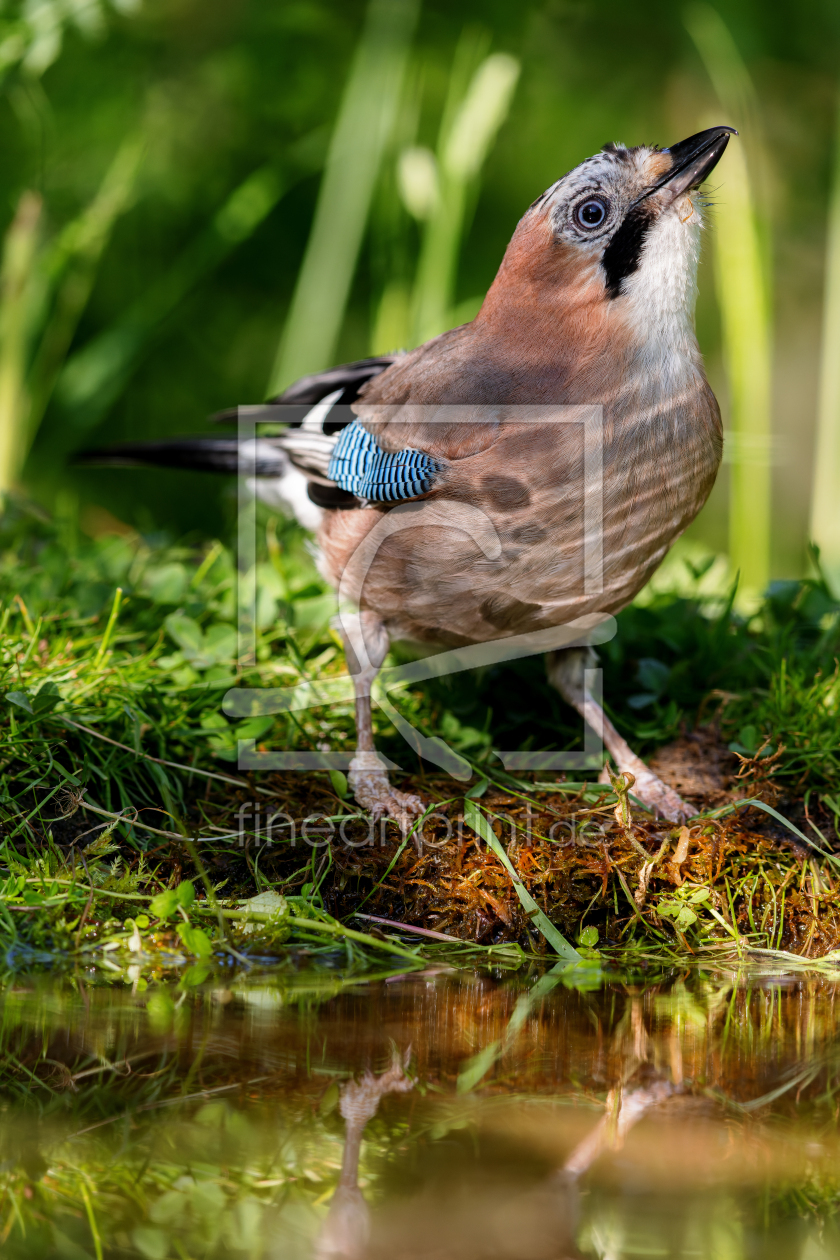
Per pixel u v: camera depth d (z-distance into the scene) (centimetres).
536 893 589
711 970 544
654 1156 345
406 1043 437
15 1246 294
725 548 1576
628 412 633
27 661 668
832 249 1208
